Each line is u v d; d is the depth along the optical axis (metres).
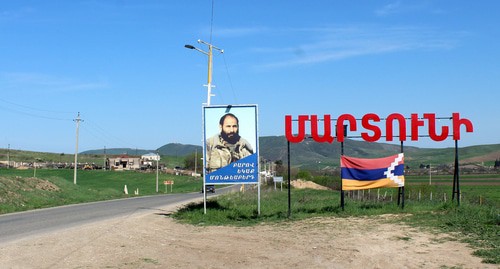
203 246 13.92
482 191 62.00
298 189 67.38
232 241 14.93
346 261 11.62
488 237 14.21
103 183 98.44
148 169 136.25
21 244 13.85
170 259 11.90
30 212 28.12
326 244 13.95
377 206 22.98
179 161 184.12
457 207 20.72
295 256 12.26
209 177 22.52
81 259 11.71
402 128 22.34
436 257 11.88
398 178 22.08
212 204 26.91
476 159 155.88
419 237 14.77
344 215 20.81
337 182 77.75
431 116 22.42
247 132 22.48
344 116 22.38
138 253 12.64
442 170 115.00
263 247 13.68
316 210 22.77
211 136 22.62
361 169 22.16
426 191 47.38
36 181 45.03
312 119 22.33
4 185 38.38
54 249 12.98
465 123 22.33
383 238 14.77
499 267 10.70
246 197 37.25
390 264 11.25
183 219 21.61
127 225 18.84
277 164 108.69
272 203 28.86
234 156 22.45
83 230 17.06
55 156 172.00
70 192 47.34
